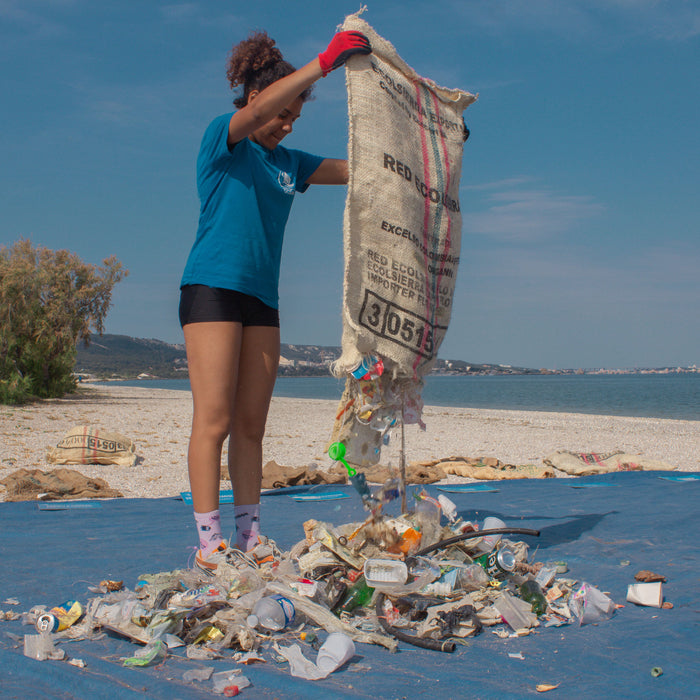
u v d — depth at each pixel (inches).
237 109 132.9
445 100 137.7
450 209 133.0
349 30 114.0
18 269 1131.3
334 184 142.0
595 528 168.9
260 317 131.1
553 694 74.2
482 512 194.7
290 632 94.8
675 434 700.0
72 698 72.9
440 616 95.3
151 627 90.0
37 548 148.6
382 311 114.5
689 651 87.0
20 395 1015.0
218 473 125.1
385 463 359.9
